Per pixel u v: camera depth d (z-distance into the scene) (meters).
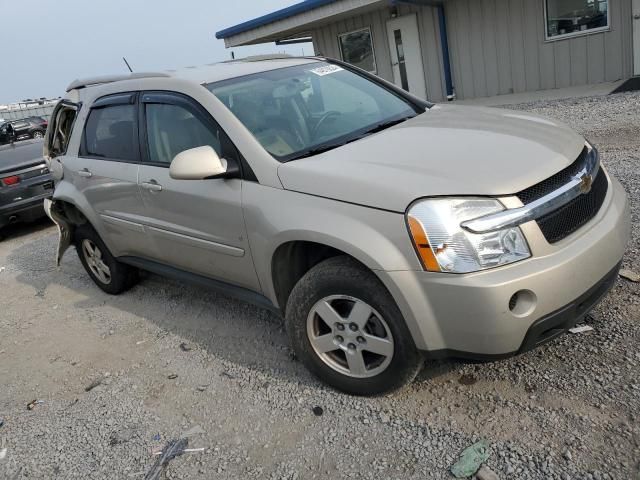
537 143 2.90
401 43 14.53
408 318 2.61
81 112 4.77
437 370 3.15
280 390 3.27
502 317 2.42
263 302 3.44
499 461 2.44
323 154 3.12
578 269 2.52
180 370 3.71
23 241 8.51
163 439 3.04
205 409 3.24
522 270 2.42
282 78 3.87
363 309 2.80
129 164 4.12
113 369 3.90
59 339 4.59
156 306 4.82
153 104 3.91
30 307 5.48
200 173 3.07
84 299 5.38
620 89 10.32
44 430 3.33
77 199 4.70
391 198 2.58
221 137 3.35
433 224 2.47
